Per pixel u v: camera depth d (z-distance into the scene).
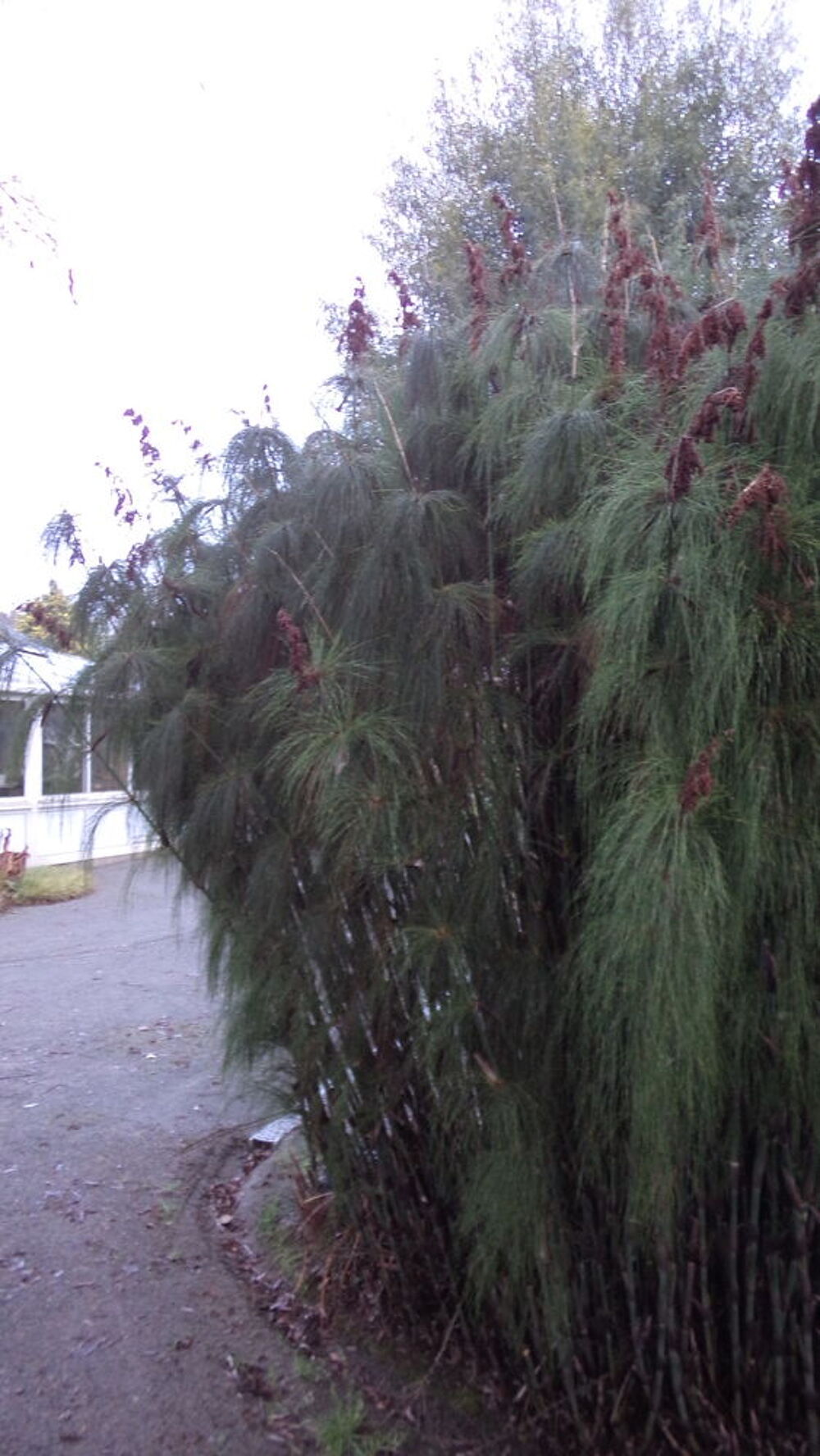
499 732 2.83
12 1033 7.88
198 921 3.90
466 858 2.83
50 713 3.71
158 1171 5.27
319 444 3.48
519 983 2.80
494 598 2.86
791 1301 2.79
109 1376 3.57
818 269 2.48
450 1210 3.39
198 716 3.37
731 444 2.49
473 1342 3.43
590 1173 2.84
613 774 2.50
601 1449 3.03
